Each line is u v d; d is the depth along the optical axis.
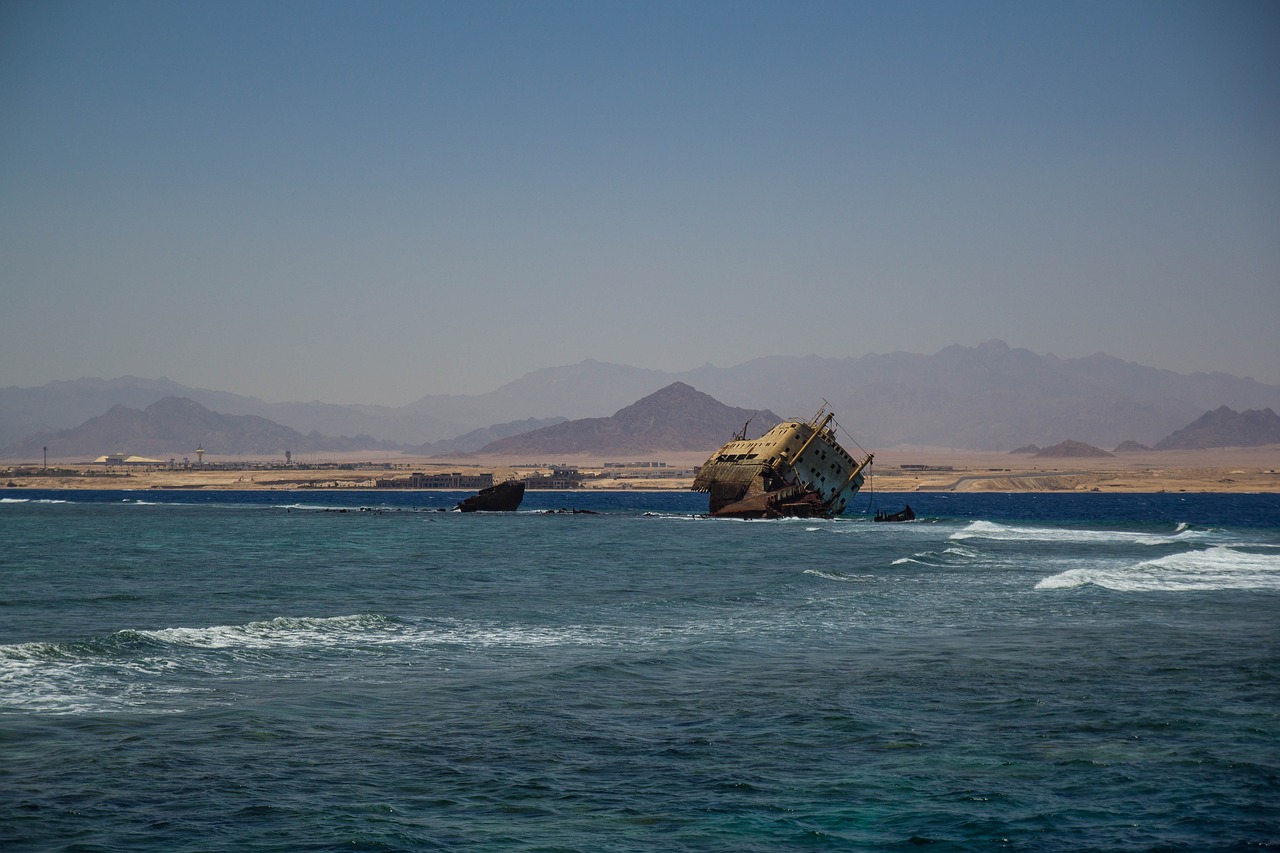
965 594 49.50
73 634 37.44
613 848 17.38
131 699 25.84
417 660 31.58
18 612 43.78
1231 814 18.91
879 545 88.62
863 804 19.45
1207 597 48.66
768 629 38.72
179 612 44.03
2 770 20.42
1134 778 20.88
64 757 21.28
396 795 19.66
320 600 48.59
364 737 23.17
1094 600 47.53
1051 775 21.06
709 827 18.31
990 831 18.17
